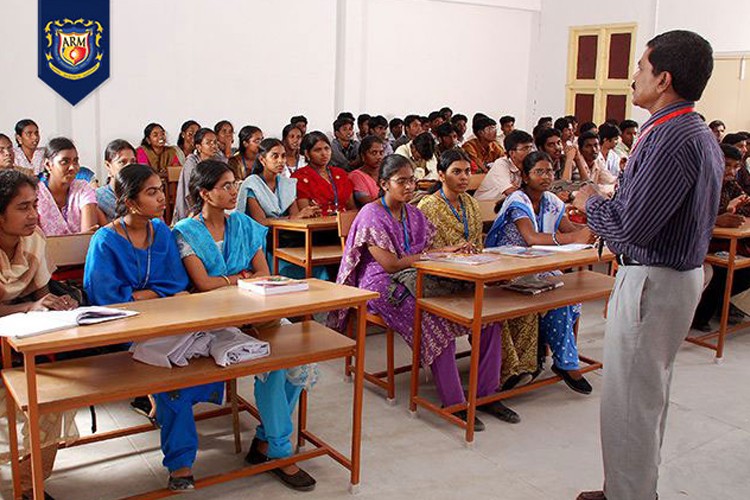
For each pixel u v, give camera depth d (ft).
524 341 10.84
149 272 8.63
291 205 14.88
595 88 31.55
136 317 6.82
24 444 7.39
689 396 11.12
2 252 7.47
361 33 28.71
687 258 6.55
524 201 11.27
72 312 6.72
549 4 33.04
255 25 26.23
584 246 10.57
